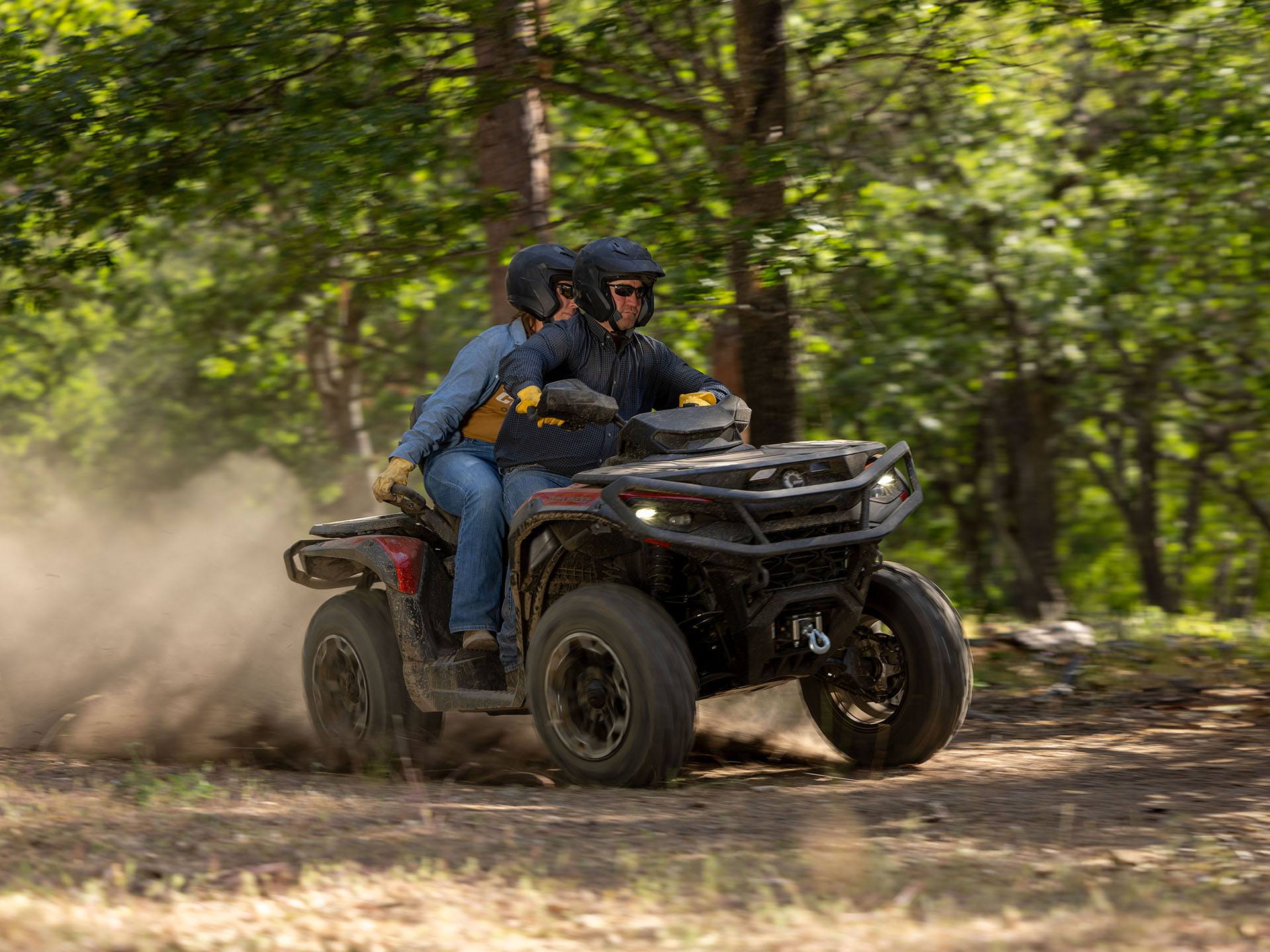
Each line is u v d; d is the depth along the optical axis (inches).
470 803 479.5
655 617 507.8
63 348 2460.6
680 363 589.9
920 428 1972.2
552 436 565.6
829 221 925.8
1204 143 1239.5
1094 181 1590.8
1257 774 554.3
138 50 1008.2
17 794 484.7
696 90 1020.5
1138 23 1035.3
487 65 994.7
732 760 608.1
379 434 2445.9
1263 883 360.5
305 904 332.2
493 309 1117.7
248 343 2066.9
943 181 1603.1
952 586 2475.4
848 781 542.3
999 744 650.2
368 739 621.0
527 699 561.6
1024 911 329.4
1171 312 1776.6
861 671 578.2
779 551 502.3
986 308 1785.2
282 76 1016.9
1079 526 2886.3
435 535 626.8
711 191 946.7
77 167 1087.0
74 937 295.6
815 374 1218.6
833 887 351.9
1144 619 1196.5
